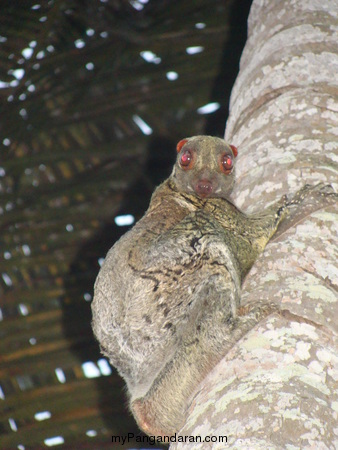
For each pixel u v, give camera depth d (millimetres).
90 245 14430
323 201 7812
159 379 7156
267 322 6648
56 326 13383
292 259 7262
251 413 5777
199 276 7484
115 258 7941
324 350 6305
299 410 5711
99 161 15227
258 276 7328
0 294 13789
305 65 9516
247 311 6984
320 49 9680
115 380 12930
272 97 9445
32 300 13703
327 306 6703
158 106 15398
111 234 14547
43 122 15156
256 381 6070
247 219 8320
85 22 15492
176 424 7059
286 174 8430
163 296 7465
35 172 15203
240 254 8008
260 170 8680
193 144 9562
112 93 15359
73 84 15172
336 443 5566
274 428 5609
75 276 14039
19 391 12883
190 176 9242
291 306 6715
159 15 15742
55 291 13797
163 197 9117
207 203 8836
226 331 6941
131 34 15477
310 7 10273
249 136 9297
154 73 15375
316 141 8680
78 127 15555
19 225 14461
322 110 8992
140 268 7660
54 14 14969
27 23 14969
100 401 12805
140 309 7512
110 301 7805
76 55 15164
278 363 6203
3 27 14906
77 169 15273
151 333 7426
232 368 6367
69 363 13094
